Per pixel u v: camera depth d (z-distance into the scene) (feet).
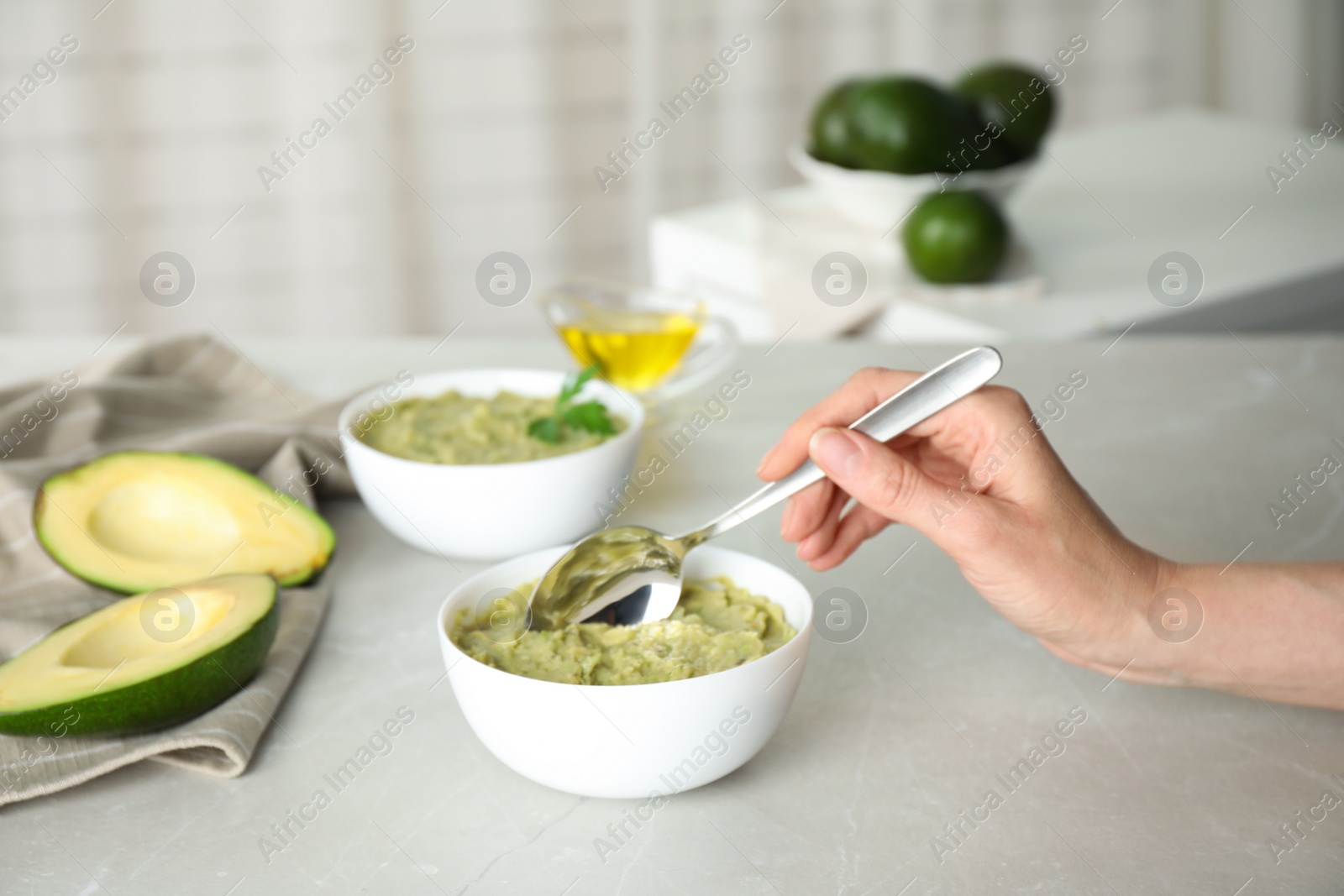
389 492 2.64
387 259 8.61
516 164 8.71
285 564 2.55
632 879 1.83
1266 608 2.17
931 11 8.89
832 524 2.61
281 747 2.14
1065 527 2.17
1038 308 5.17
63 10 7.57
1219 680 2.21
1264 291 5.38
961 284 5.36
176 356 3.63
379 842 1.91
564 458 2.60
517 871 1.85
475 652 2.03
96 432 3.21
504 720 1.90
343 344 4.19
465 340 4.23
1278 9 9.48
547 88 8.57
